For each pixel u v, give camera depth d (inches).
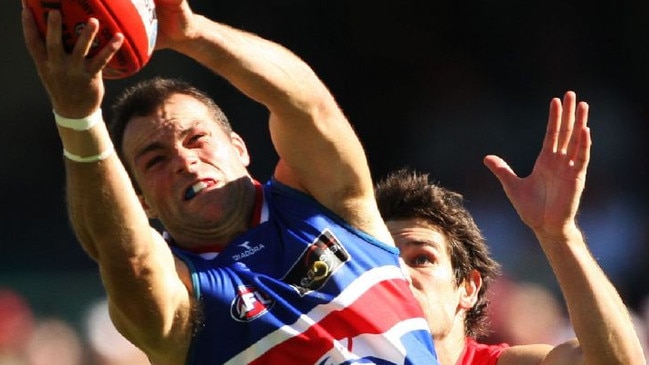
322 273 643.5
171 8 588.1
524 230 1946.4
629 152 2217.0
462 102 2343.8
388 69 2404.0
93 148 563.2
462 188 2190.0
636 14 2354.8
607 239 2033.7
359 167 668.7
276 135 663.8
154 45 576.7
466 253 827.4
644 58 2340.1
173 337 618.5
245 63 621.3
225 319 626.2
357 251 657.6
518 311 1446.9
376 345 636.7
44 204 2129.7
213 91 2135.8
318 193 667.4
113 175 571.2
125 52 558.6
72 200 578.9
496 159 721.0
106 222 573.6
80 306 1577.3
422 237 800.9
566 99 701.3
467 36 2400.3
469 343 840.3
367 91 2396.7
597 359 695.7
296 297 636.7
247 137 2100.1
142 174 663.8
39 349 1464.1
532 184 708.0
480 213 2050.9
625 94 2322.8
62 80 546.9
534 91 2351.1
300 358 623.8
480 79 2372.0
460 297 829.2
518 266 1802.4
